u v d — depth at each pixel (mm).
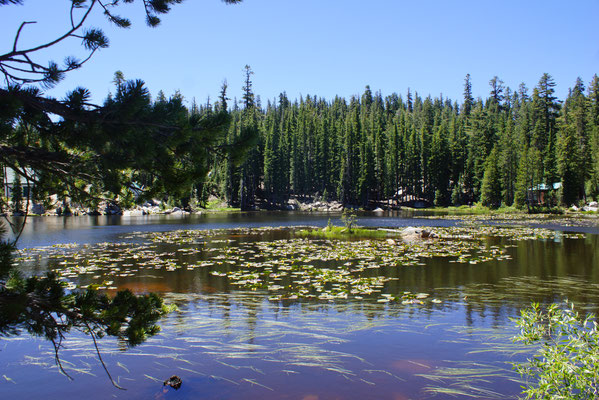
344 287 9438
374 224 31672
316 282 9977
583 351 3352
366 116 89000
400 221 35531
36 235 22641
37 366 4949
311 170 74625
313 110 91125
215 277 10648
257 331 6258
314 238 20844
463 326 6496
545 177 54750
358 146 70312
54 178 3898
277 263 12844
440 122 88438
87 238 21094
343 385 4406
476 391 4234
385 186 70688
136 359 5168
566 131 52844
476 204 62469
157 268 12023
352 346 5602
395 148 72688
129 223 33531
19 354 5340
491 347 5543
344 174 69312
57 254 15039
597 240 18938
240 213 54812
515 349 5453
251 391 4258
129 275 10961
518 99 93438
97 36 3018
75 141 3047
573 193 51219
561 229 25141
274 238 20984
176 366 4934
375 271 11445
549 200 53062
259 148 67688
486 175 58469
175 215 48906
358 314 7199
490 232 23375
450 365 4941
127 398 4113
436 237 20719
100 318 3289
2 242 3000
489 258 13641
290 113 82688
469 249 16000
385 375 4660
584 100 66562
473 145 70312
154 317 3666
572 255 14266
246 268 12016
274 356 5238
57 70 2926
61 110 2902
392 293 8859
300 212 58469
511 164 58156
